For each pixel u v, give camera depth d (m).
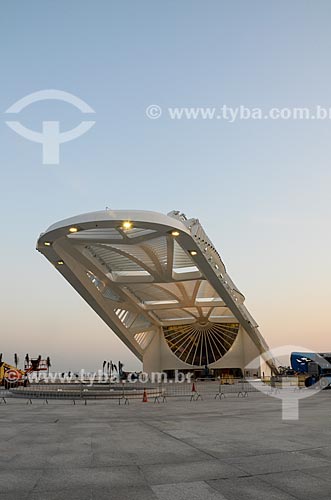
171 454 7.53
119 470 6.38
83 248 36.84
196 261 36.41
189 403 20.73
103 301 48.03
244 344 64.56
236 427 11.07
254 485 5.51
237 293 49.38
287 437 9.32
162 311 59.62
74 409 17.80
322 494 5.11
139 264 38.88
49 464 6.82
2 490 5.36
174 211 36.09
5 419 13.70
